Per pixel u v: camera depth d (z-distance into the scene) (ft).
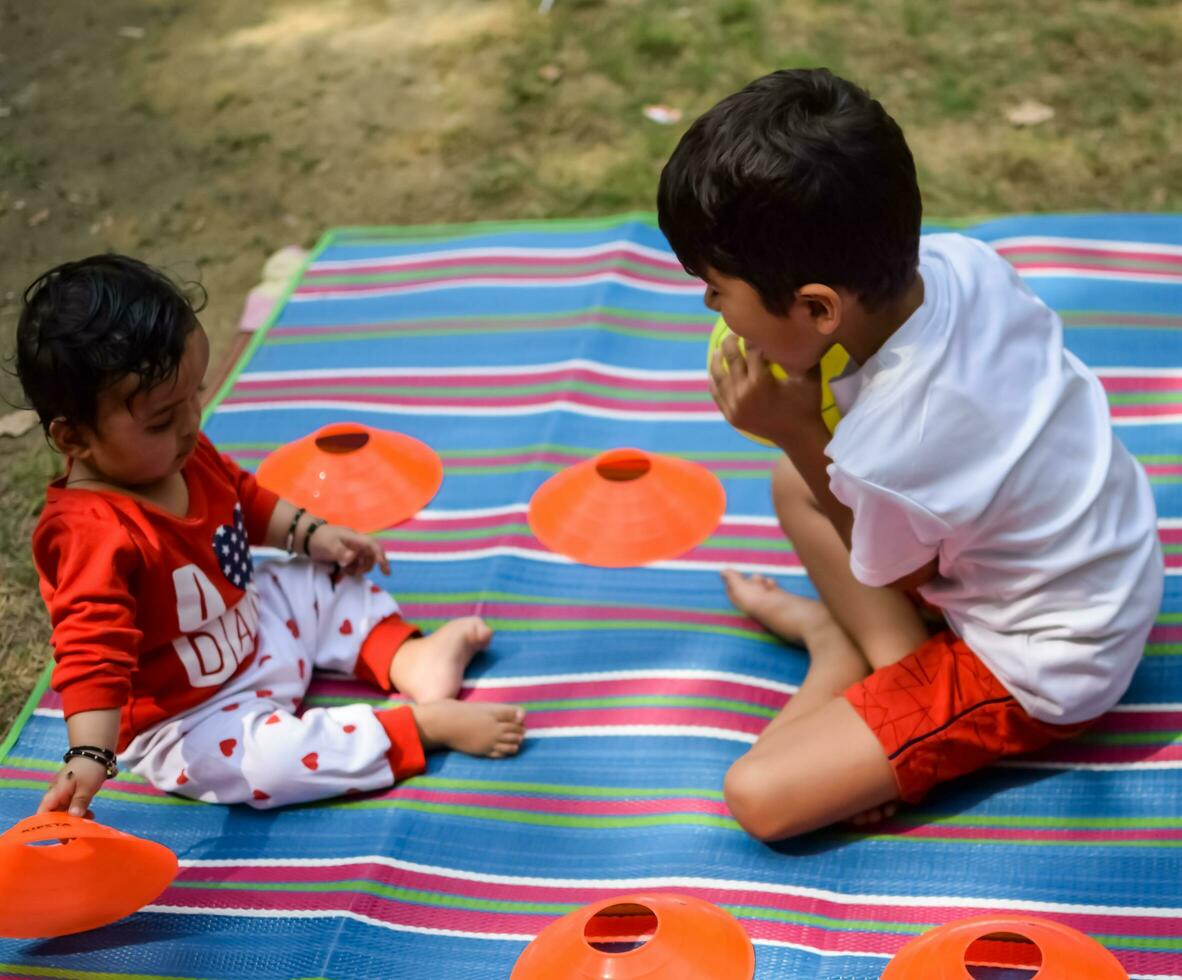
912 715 6.73
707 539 8.86
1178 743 7.11
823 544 7.54
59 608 6.60
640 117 14.14
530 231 12.09
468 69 15.24
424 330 11.03
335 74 15.43
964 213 12.27
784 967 6.18
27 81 15.87
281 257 12.51
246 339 11.45
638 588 8.57
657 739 7.54
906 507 6.29
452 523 9.19
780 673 7.87
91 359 6.34
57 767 7.75
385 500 9.34
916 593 7.47
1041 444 6.40
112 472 6.81
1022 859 6.63
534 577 8.71
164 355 6.45
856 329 6.28
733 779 6.77
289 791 7.23
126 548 6.72
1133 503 6.80
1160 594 6.83
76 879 6.47
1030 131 13.29
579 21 15.87
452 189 13.37
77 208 13.65
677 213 6.15
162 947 6.56
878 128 5.95
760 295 6.15
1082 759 7.10
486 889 6.79
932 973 5.61
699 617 8.31
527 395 10.21
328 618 8.07
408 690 7.91
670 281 11.32
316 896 6.77
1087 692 6.59
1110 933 6.20
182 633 7.16
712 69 14.71
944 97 13.87
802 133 5.81
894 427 6.20
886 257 5.98
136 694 7.18
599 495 9.05
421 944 6.48
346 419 10.16
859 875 6.65
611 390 10.19
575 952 5.86
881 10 15.46
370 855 6.95
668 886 6.67
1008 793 6.99
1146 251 10.67
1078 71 14.10
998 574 6.63
